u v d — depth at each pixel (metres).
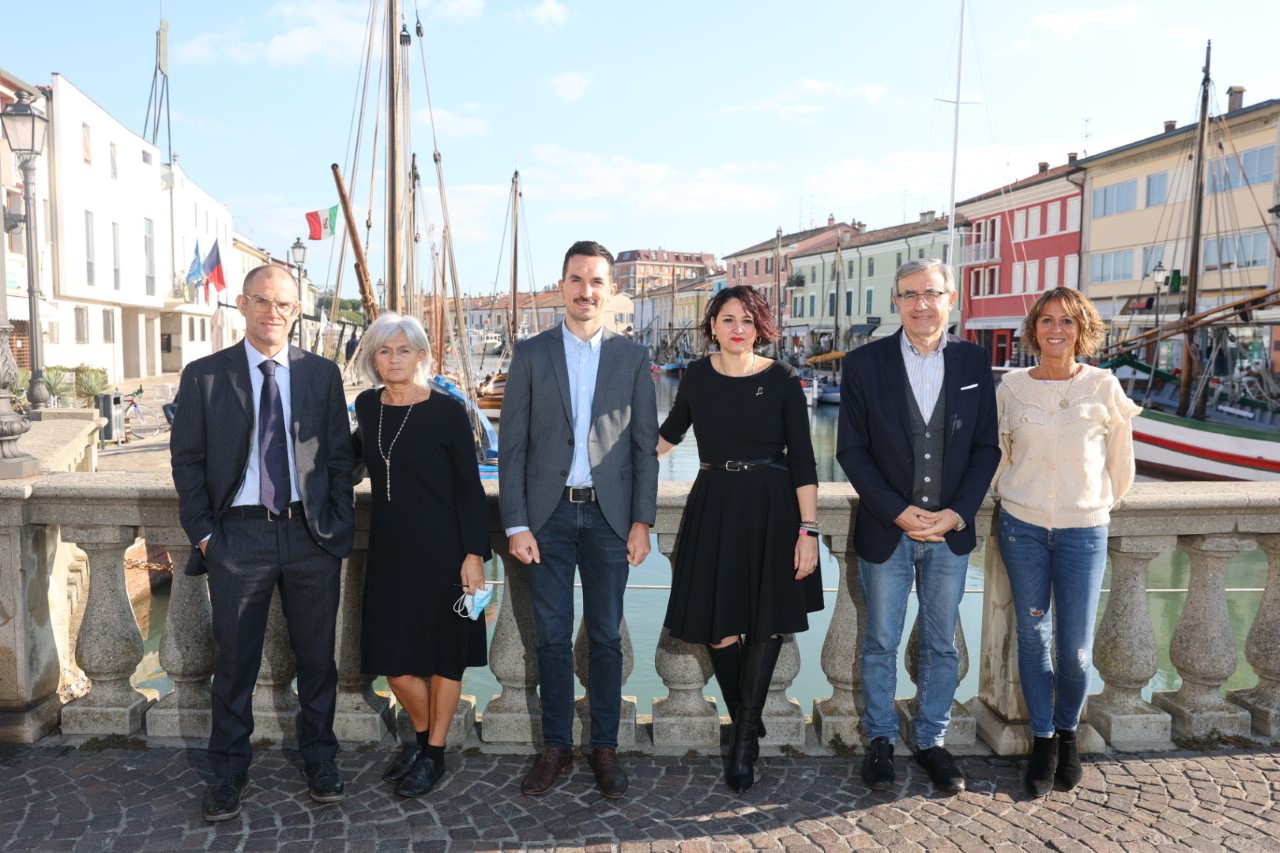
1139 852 2.84
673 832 2.99
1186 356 22.47
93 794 3.16
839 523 3.62
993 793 3.27
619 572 3.32
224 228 51.62
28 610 3.53
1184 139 33.84
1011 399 3.36
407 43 20.67
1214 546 3.58
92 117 29.16
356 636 3.67
